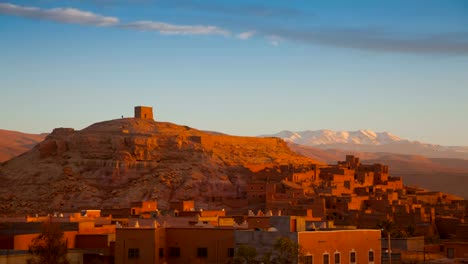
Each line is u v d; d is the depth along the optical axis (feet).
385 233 597.52
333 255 381.40
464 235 628.69
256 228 394.73
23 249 429.38
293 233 365.40
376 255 406.82
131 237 391.04
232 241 390.63
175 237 398.62
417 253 491.31
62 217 579.48
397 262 461.37
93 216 625.82
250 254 357.00
